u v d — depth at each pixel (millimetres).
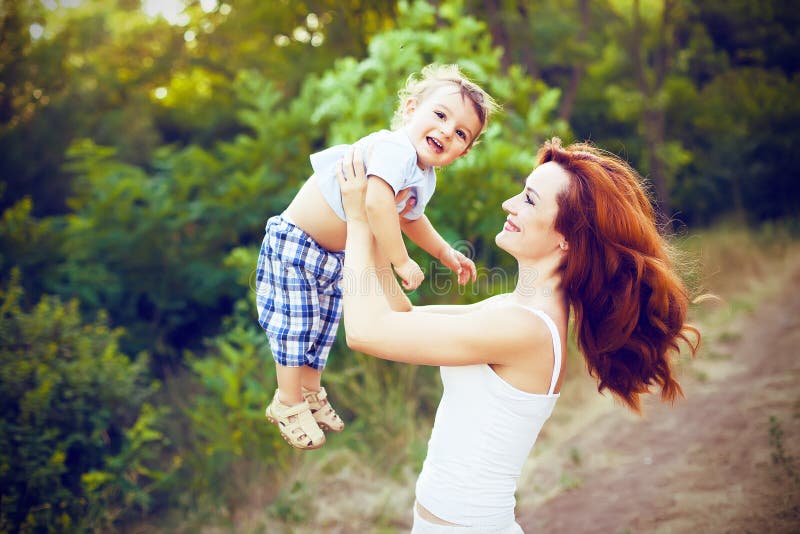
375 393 5316
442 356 1709
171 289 7277
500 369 1781
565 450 5094
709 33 14844
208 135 10859
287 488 4805
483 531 1819
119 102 10570
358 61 9664
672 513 3791
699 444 4633
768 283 8711
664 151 13641
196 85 11656
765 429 4582
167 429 5805
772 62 14898
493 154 5246
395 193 1817
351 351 5602
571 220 1794
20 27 8977
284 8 9953
